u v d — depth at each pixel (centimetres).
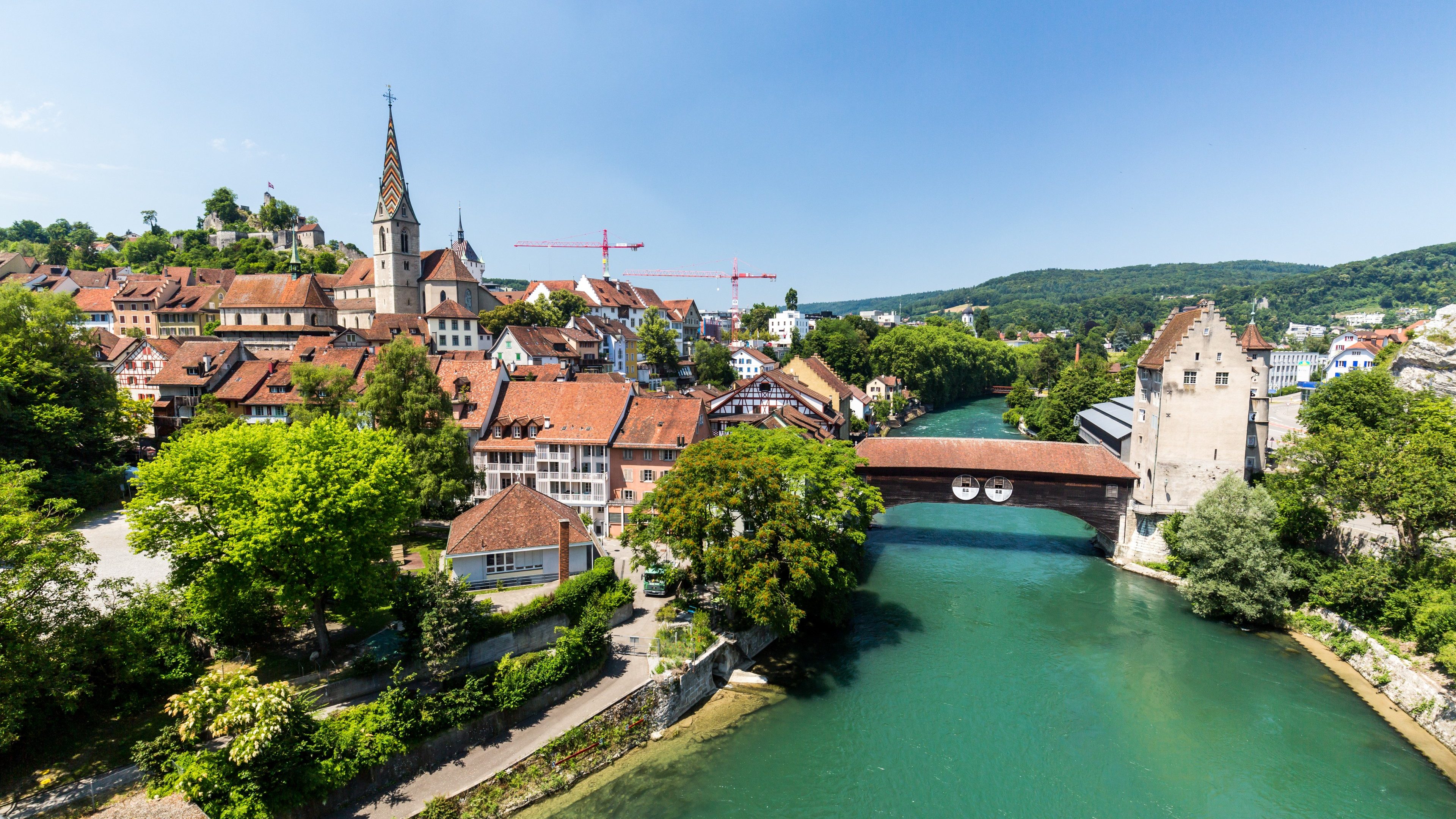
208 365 7706
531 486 6138
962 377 17400
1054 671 4309
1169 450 5825
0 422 5259
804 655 4506
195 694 2758
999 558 6331
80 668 2923
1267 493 5228
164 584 3506
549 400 6412
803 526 4184
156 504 3347
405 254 11100
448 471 5375
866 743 3609
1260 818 3098
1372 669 4209
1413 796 3228
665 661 3931
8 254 14375
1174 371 5719
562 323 12456
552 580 4522
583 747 3388
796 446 5259
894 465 6444
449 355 8812
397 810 2903
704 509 4125
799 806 3142
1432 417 5134
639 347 13975
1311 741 3631
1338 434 4928
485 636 3666
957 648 4606
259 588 3378
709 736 3659
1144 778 3356
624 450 6022
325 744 2886
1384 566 4491
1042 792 3256
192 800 2591
